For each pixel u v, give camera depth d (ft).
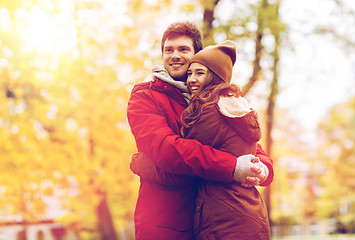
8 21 29.84
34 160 30.37
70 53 31.63
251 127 7.42
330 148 141.90
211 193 7.41
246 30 30.01
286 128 127.85
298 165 145.07
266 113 36.11
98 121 32.53
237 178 7.27
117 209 66.80
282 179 108.47
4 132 29.96
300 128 134.10
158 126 7.61
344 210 148.87
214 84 7.74
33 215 31.17
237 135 7.45
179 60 8.31
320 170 152.35
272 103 35.53
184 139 7.38
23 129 30.01
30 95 31.42
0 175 29.78
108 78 31.68
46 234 60.59
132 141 35.55
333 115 139.44
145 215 7.96
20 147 30.27
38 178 30.45
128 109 8.14
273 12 30.37
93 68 32.19
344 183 139.33
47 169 30.66
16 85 30.60
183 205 7.86
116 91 31.81
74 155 32.12
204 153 7.20
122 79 32.40
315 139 143.23
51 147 31.19
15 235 49.80
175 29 8.38
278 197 108.27
